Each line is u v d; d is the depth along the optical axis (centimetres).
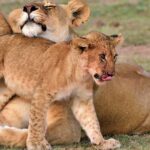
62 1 2942
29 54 1098
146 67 1778
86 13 1335
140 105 1221
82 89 1059
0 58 1130
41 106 1048
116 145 1095
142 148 1115
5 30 1205
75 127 1127
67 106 1106
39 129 1050
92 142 1088
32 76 1079
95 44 1014
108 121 1204
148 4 2972
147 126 1236
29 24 1202
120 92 1204
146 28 2492
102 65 1007
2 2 3033
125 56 1995
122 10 2852
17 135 1091
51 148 1066
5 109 1140
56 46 1075
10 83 1116
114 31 2442
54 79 1045
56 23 1276
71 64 1035
